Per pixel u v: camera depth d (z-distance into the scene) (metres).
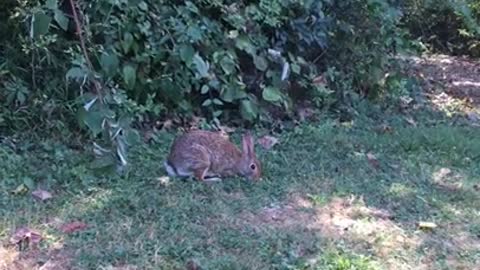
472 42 11.81
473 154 6.25
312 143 6.39
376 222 4.73
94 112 5.03
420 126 7.20
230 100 6.73
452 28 11.87
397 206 5.00
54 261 4.07
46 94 6.18
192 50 6.35
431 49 11.93
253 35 6.88
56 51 6.13
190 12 6.49
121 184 5.20
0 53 6.20
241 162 5.46
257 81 7.05
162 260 4.10
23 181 5.16
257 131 6.78
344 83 7.61
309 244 4.34
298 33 7.19
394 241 4.43
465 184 5.49
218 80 6.71
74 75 5.28
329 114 7.38
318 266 4.04
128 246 4.24
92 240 4.32
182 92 6.58
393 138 6.57
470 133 6.95
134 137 5.38
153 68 6.51
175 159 5.42
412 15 10.98
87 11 6.00
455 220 4.79
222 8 6.67
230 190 5.23
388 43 7.76
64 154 5.75
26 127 6.14
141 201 4.86
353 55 7.73
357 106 7.56
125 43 6.18
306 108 7.32
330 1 7.38
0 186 5.09
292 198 5.11
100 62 5.82
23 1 5.83
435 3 9.48
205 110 6.90
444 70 10.59
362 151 6.24
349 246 4.34
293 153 6.10
